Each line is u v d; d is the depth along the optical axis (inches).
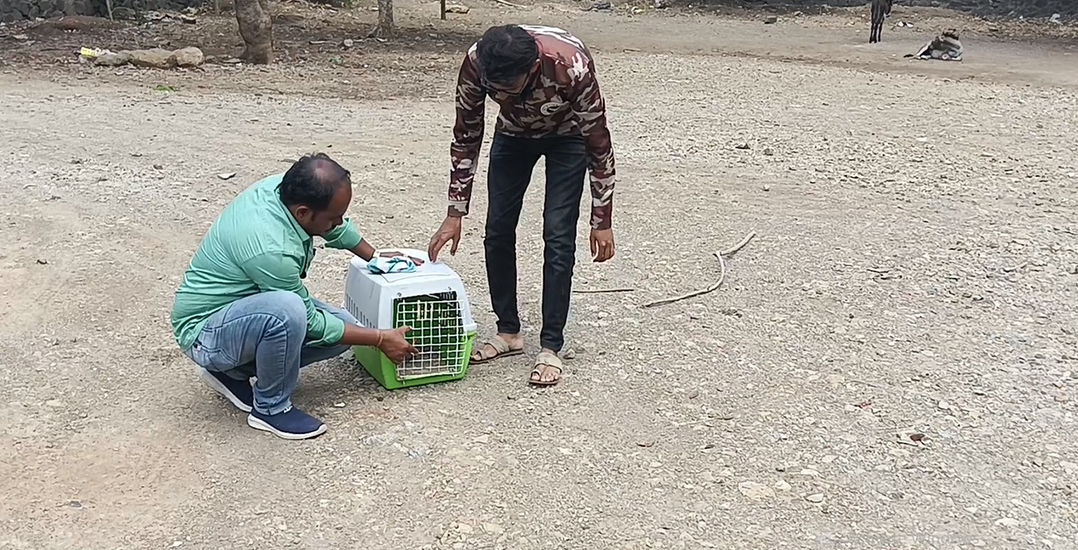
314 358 144.6
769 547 116.2
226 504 123.6
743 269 211.6
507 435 140.6
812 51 651.5
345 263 211.9
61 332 174.7
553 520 120.9
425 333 151.5
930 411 148.9
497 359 165.9
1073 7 840.9
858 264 215.0
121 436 139.6
